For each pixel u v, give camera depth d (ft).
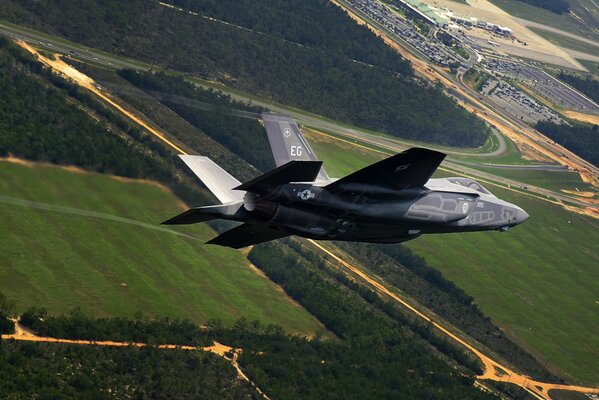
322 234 246.68
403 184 244.63
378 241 257.55
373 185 242.58
